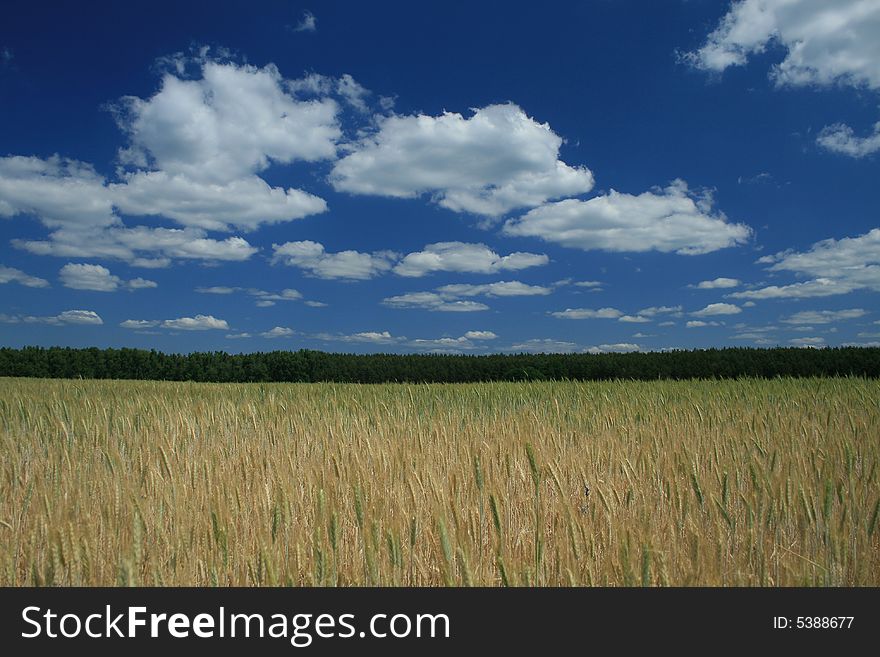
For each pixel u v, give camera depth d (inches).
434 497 117.1
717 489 132.8
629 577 92.8
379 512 111.2
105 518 115.5
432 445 185.3
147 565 107.1
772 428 219.3
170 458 158.2
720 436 199.6
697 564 96.1
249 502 131.0
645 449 163.6
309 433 219.6
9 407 277.9
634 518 116.2
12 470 144.9
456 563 98.8
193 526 111.3
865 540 107.4
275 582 96.0
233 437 215.2
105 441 186.7
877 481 137.9
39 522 111.5
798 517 120.5
